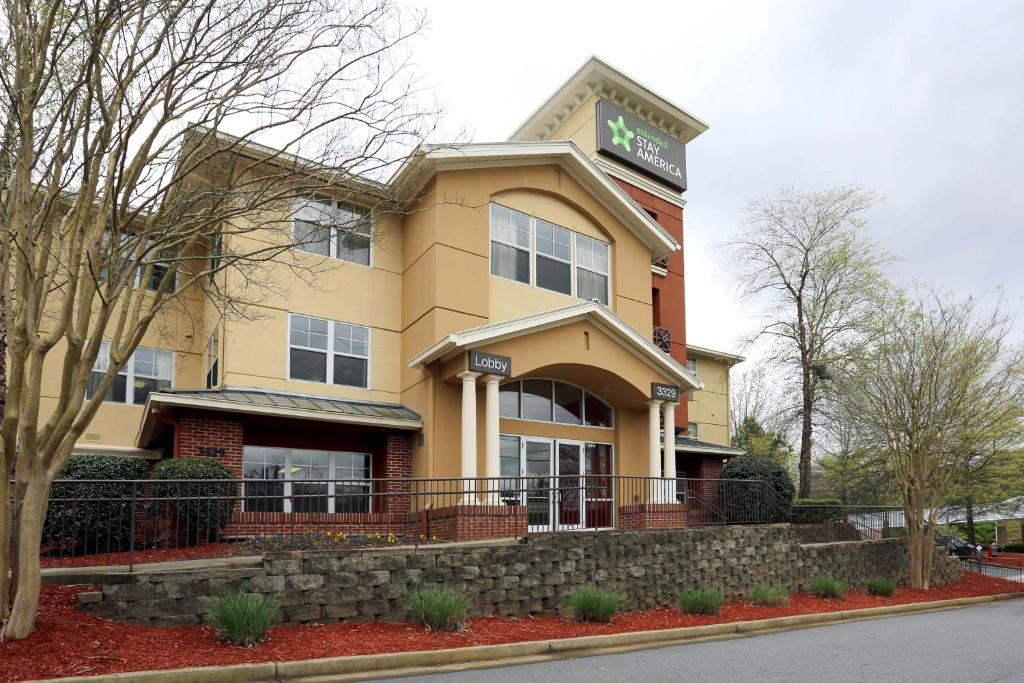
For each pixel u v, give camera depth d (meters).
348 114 10.55
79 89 9.17
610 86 26.72
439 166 18.39
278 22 9.77
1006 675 8.73
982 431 21.39
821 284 29.30
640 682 8.12
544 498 19.06
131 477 14.23
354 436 18.06
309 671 8.36
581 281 21.22
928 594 20.58
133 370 18.61
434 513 16.56
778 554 17.83
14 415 8.21
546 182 20.59
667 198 27.86
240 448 16.02
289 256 17.98
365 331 19.03
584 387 20.70
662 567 15.09
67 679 7.15
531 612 12.80
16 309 9.88
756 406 50.59
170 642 8.87
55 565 10.73
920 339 21.91
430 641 10.02
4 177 9.27
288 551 11.92
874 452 25.44
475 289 18.66
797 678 8.43
